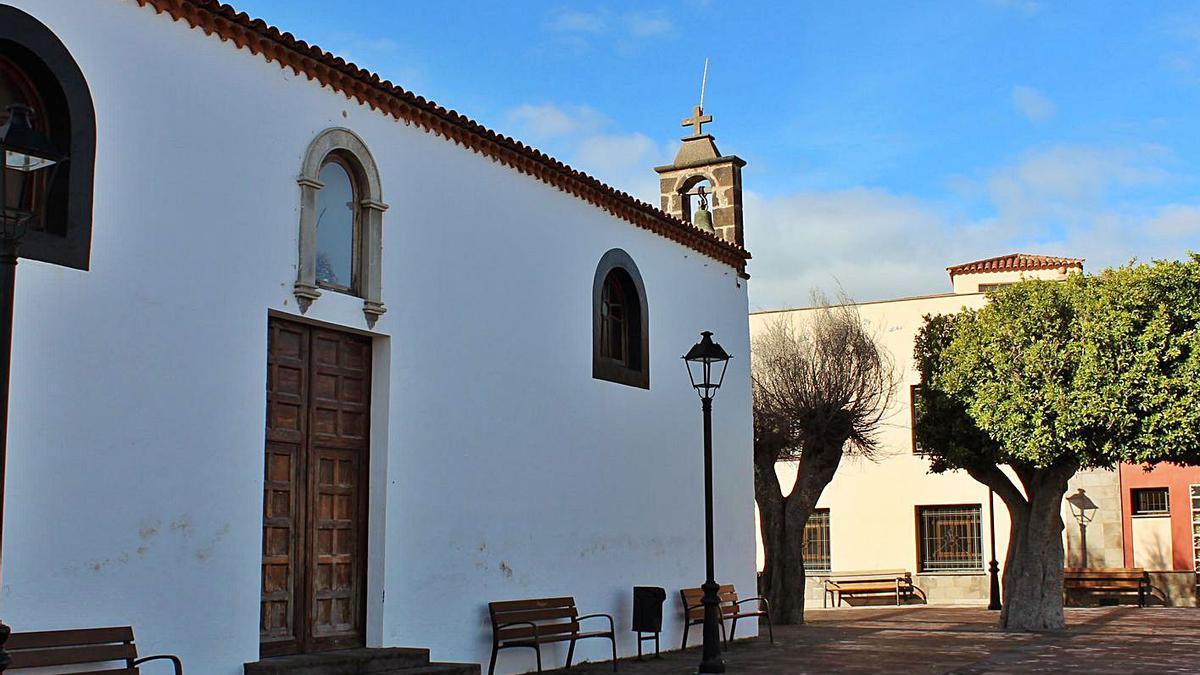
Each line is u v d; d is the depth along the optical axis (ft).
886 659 48.06
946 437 61.57
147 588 26.96
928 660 47.67
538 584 41.39
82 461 25.73
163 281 28.07
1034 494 62.80
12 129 19.53
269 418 31.30
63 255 25.70
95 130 26.71
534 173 43.01
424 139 37.58
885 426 94.63
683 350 53.57
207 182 29.50
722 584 55.11
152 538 27.20
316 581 32.58
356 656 31.48
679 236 53.72
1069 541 91.09
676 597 50.72
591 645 44.47
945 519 95.20
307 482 32.53
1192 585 84.94
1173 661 47.34
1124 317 54.90
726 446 56.95
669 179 63.16
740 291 60.13
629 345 49.93
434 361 37.09
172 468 27.86
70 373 25.64
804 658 48.37
